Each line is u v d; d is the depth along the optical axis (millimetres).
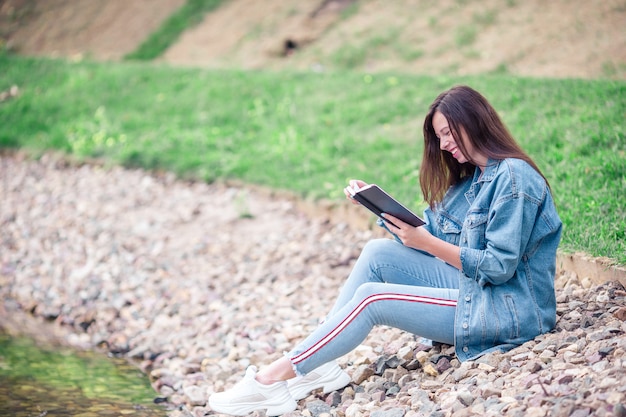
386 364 3785
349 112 9148
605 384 2764
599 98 6980
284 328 4871
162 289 6117
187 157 8992
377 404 3422
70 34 16859
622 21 9883
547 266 3416
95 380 4629
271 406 3508
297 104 9852
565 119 6629
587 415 2619
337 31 13078
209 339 5031
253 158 8625
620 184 5070
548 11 10898
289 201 7520
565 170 5656
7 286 6840
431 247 3369
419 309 3404
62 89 12367
